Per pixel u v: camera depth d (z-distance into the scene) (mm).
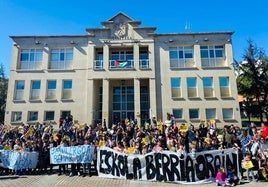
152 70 30203
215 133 17938
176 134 16281
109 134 16500
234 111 29125
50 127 22000
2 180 11977
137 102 29234
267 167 11891
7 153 13820
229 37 31281
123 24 31609
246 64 35344
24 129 20656
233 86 29891
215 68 30516
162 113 29234
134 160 12273
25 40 31359
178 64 31062
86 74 30312
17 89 30250
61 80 30312
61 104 29516
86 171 13461
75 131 18578
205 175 11742
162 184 11242
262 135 14281
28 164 13586
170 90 29906
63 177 12492
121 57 32062
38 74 30469
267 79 34000
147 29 31453
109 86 31531
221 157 12117
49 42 31344
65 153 13180
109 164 12594
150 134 16938
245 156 12414
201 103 29469
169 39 31344
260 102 34375
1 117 44438
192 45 31328
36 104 29578
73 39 31406
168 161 11906
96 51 31875
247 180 11914
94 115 29578
